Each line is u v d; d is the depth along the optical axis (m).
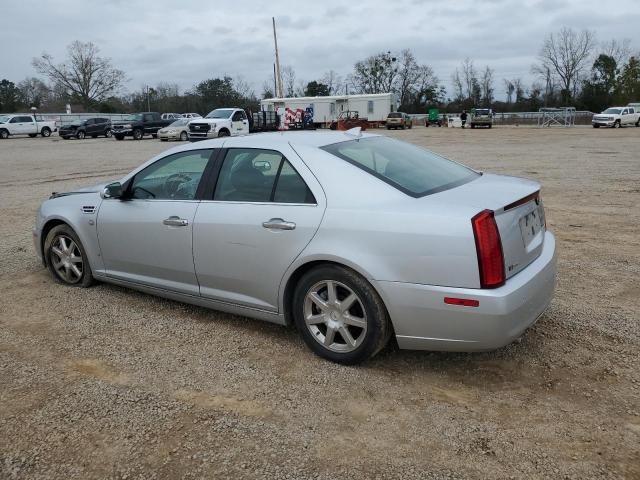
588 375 3.48
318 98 50.44
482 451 2.79
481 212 3.15
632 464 2.66
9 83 96.56
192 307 4.80
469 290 3.12
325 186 3.63
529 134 34.88
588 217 8.18
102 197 4.92
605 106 78.38
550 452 2.76
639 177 12.38
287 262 3.69
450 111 88.94
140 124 36.88
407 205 3.36
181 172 4.40
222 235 4.00
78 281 5.33
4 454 2.83
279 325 4.38
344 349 3.62
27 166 18.72
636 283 5.14
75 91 86.62
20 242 7.29
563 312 4.46
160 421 3.09
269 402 3.26
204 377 3.57
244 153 4.09
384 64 90.94
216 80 86.75
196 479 2.63
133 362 3.79
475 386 3.39
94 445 2.89
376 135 4.52
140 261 4.61
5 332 4.31
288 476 2.63
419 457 2.75
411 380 3.48
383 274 3.31
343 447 2.84
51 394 3.39
